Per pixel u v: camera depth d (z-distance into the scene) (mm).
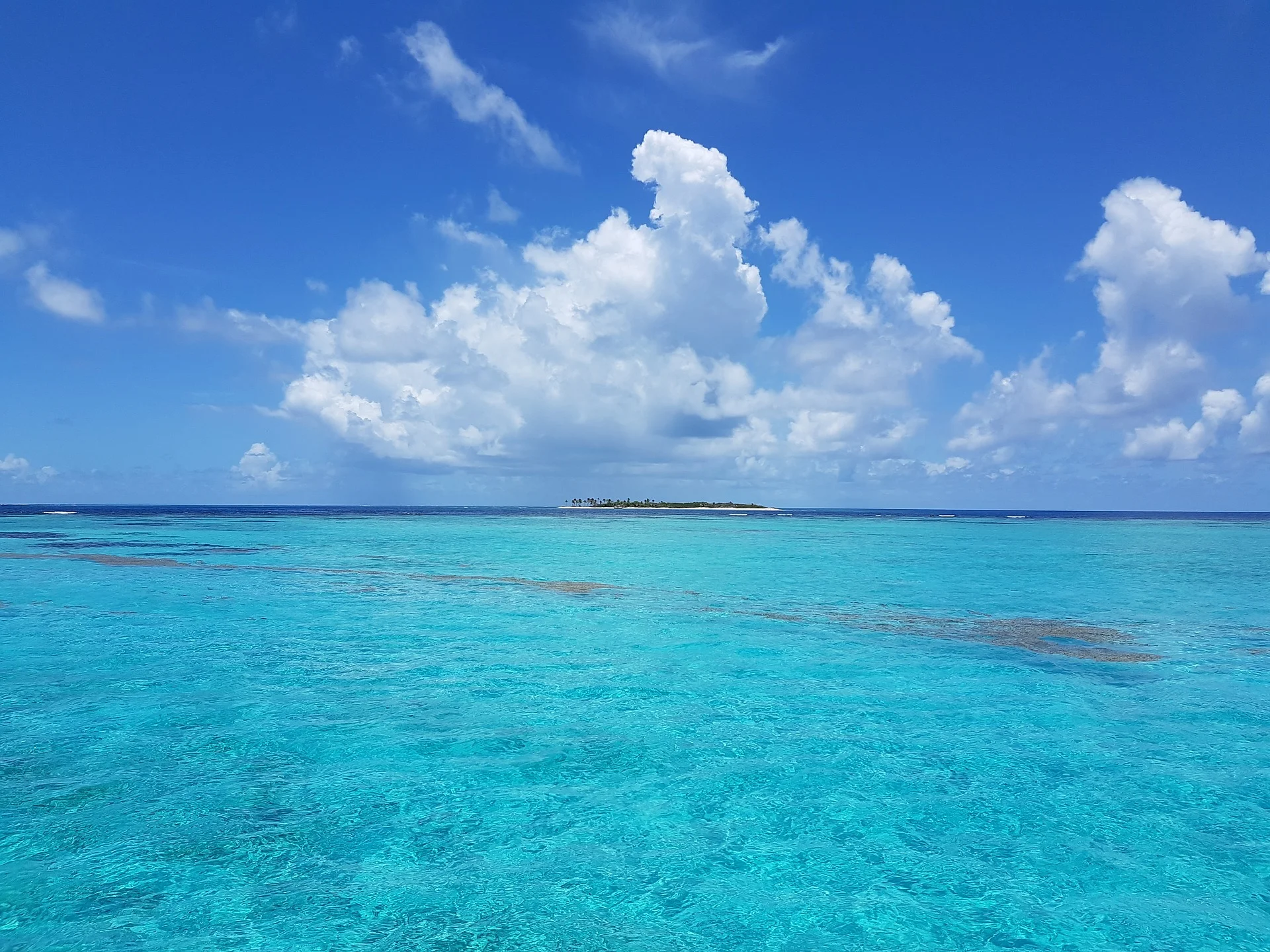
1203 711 10070
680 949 4887
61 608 17641
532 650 13641
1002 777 7777
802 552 38594
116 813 6656
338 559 31297
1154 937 5090
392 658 12859
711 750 8523
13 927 4988
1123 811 7004
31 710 9656
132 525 63031
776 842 6371
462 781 7547
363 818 6680
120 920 5086
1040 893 5633
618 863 5996
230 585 22203
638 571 27891
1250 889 5699
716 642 14383
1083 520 124375
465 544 42531
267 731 8930
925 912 5359
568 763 8062
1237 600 20328
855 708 10141
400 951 4785
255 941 4879
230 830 6395
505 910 5309
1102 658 13102
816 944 4969
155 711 9703
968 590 22359
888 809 7020
